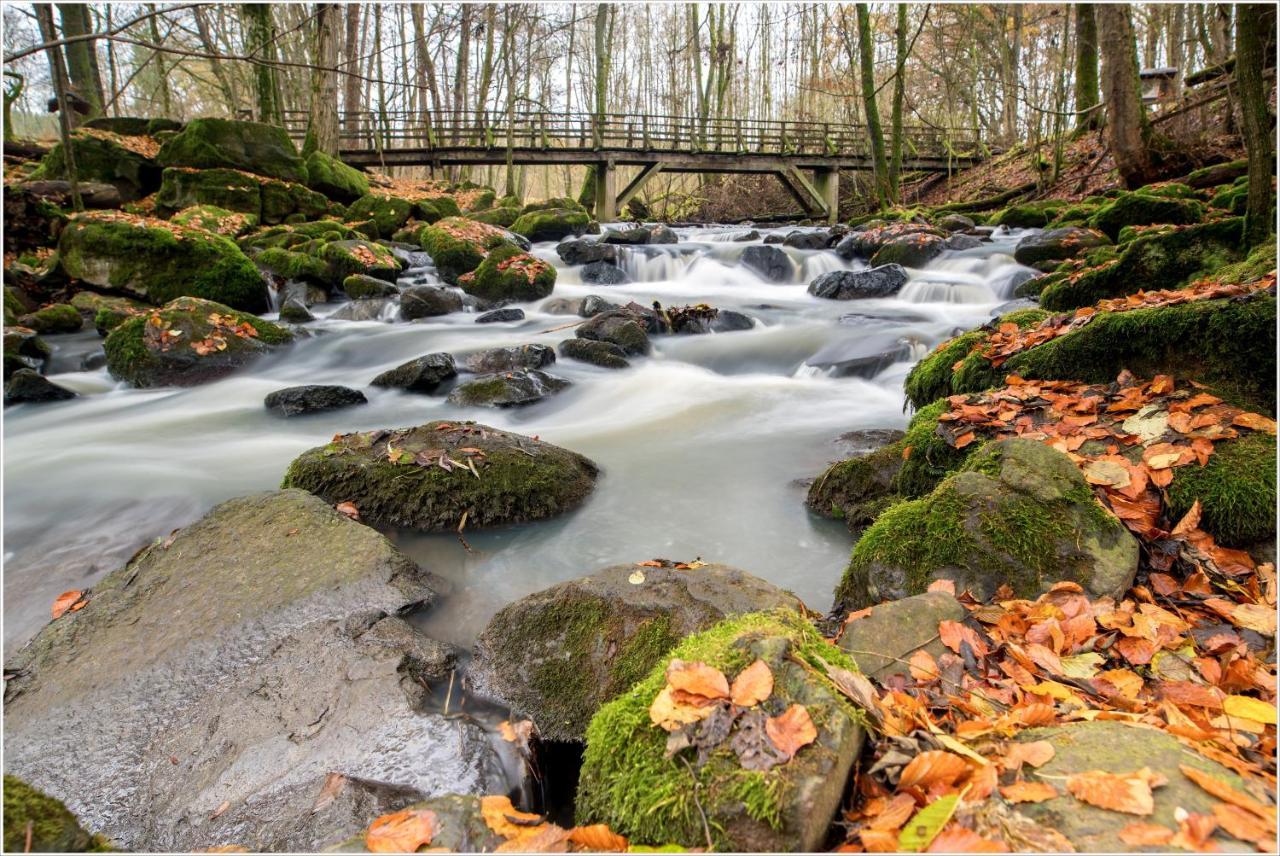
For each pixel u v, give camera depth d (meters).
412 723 2.22
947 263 11.73
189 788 2.04
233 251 10.16
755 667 1.70
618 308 8.96
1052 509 2.59
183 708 2.34
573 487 4.27
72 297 9.95
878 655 2.07
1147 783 1.44
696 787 1.50
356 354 8.33
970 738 1.71
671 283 13.26
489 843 1.53
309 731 2.21
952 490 2.76
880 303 10.53
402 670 2.48
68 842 1.38
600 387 6.86
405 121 22.95
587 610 2.55
